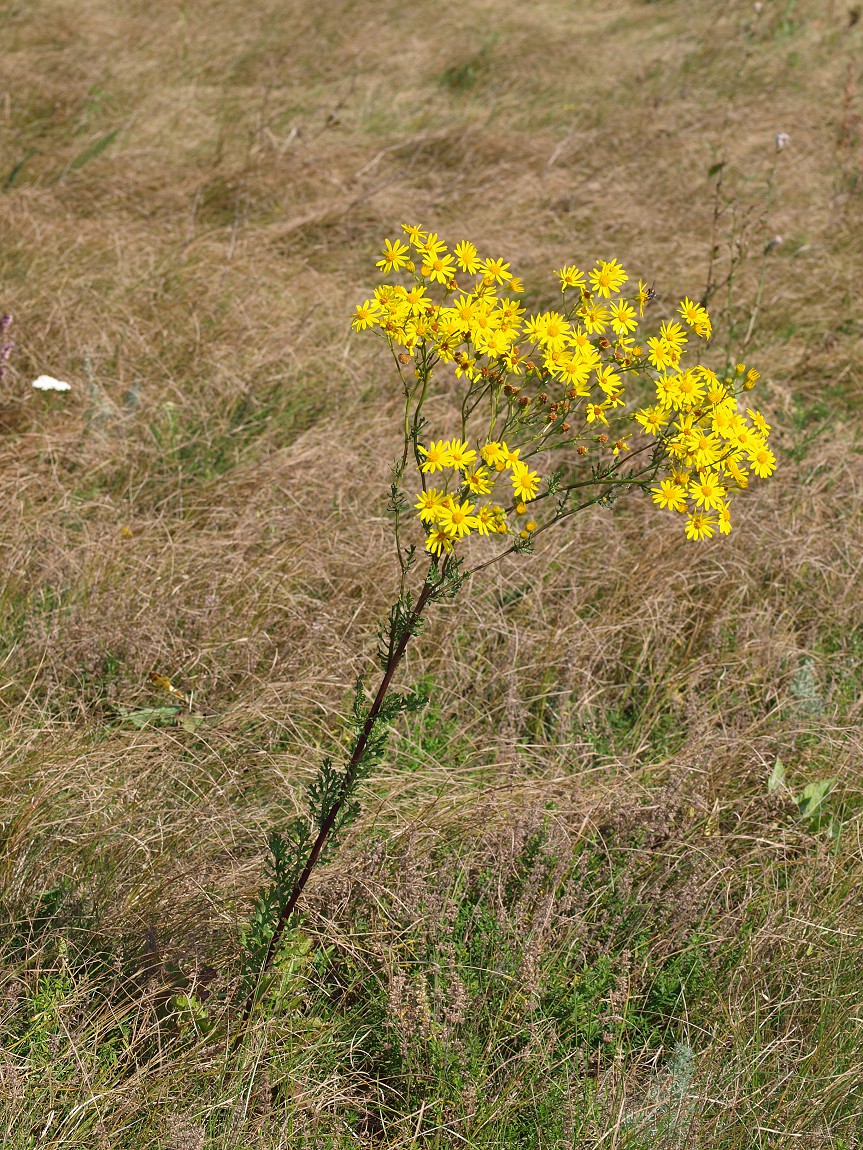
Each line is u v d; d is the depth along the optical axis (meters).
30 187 5.75
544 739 3.21
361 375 4.62
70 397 4.29
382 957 2.44
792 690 3.37
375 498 3.89
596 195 6.23
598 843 2.82
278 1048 2.29
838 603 3.65
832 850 2.83
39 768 2.71
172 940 2.40
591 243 5.76
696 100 7.86
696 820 2.87
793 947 2.55
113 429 4.15
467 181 6.38
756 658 3.43
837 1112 2.31
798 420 4.62
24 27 7.75
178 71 7.73
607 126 7.19
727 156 6.76
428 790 2.96
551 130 7.35
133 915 2.43
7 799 2.63
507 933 2.51
